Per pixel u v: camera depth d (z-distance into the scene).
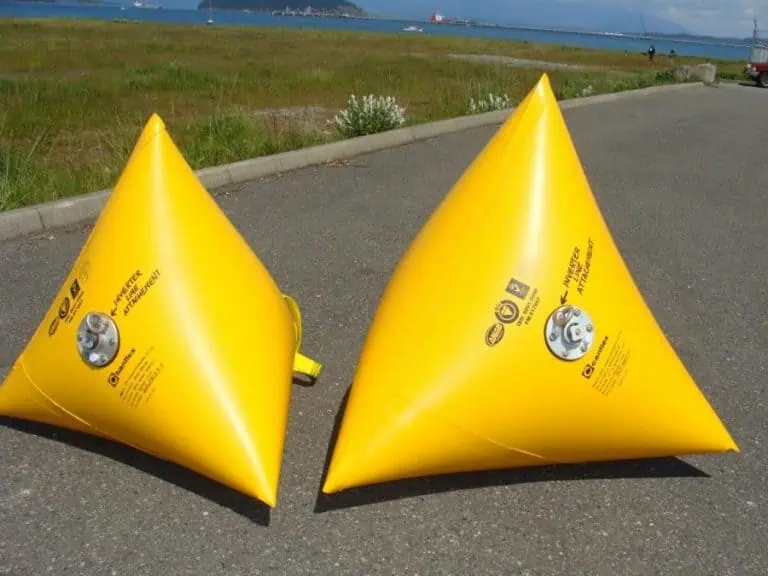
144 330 2.60
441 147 9.28
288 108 12.77
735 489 2.89
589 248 2.73
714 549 2.58
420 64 23.62
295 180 7.30
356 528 2.60
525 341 2.55
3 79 13.81
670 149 10.29
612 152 9.86
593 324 2.62
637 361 2.69
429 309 2.67
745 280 5.22
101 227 2.81
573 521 2.67
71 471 2.82
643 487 2.87
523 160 2.74
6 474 2.80
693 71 23.98
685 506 2.78
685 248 5.88
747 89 23.48
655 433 2.75
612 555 2.53
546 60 32.06
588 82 19.12
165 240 2.71
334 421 3.21
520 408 2.56
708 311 4.64
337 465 2.54
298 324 3.53
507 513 2.69
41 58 19.78
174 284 2.65
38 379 2.77
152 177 2.80
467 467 2.69
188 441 2.54
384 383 2.62
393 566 2.44
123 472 2.82
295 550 2.49
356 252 5.33
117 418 2.64
